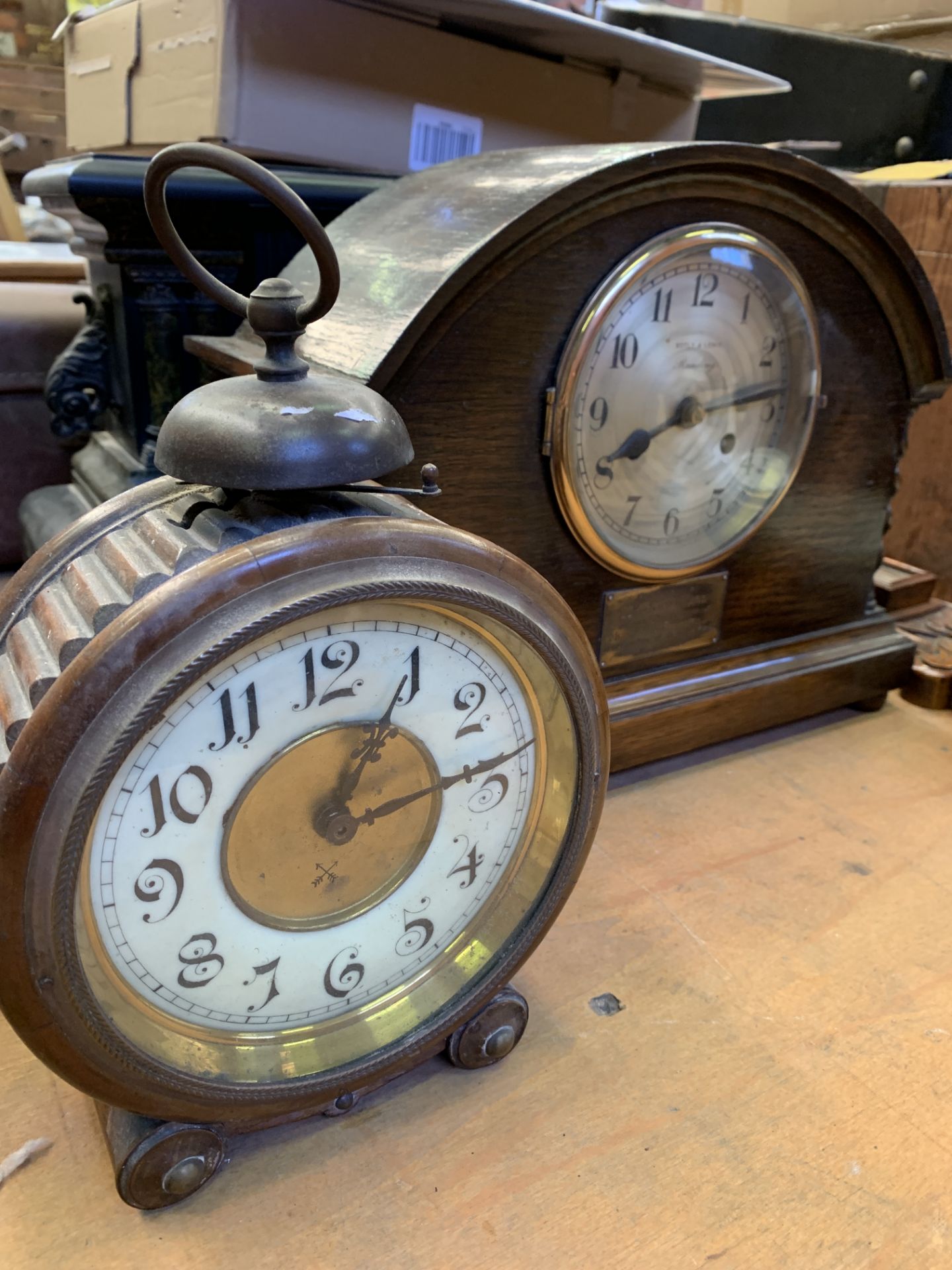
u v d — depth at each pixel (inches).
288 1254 23.0
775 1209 24.4
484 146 48.1
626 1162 25.6
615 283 33.1
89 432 55.2
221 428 20.1
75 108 54.1
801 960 33.1
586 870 37.2
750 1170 25.4
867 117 61.6
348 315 33.4
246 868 21.8
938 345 42.4
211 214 42.1
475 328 31.7
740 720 44.7
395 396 31.3
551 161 35.4
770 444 40.8
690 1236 23.7
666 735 42.4
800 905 35.8
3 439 57.1
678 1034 29.8
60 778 17.9
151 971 21.3
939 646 52.2
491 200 33.3
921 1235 23.9
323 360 32.2
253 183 19.1
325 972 24.2
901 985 32.1
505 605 21.8
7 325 55.0
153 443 45.3
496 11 39.8
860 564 47.4
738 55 61.7
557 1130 26.5
